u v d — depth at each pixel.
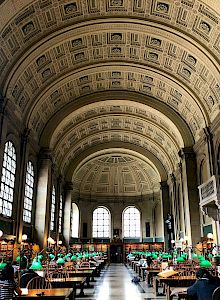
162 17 18.36
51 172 26.59
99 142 36.94
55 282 9.67
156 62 22.48
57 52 20.41
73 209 43.25
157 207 43.19
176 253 24.31
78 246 40.41
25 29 17.05
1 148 16.64
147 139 33.47
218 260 15.81
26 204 22.11
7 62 17.39
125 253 41.56
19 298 6.40
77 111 26.81
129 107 29.14
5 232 17.61
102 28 19.27
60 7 17.14
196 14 17.14
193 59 20.16
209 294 5.82
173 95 24.83
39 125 24.95
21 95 20.19
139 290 14.72
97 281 18.84
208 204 18.23
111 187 45.69
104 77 25.06
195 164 24.91
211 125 21.17
